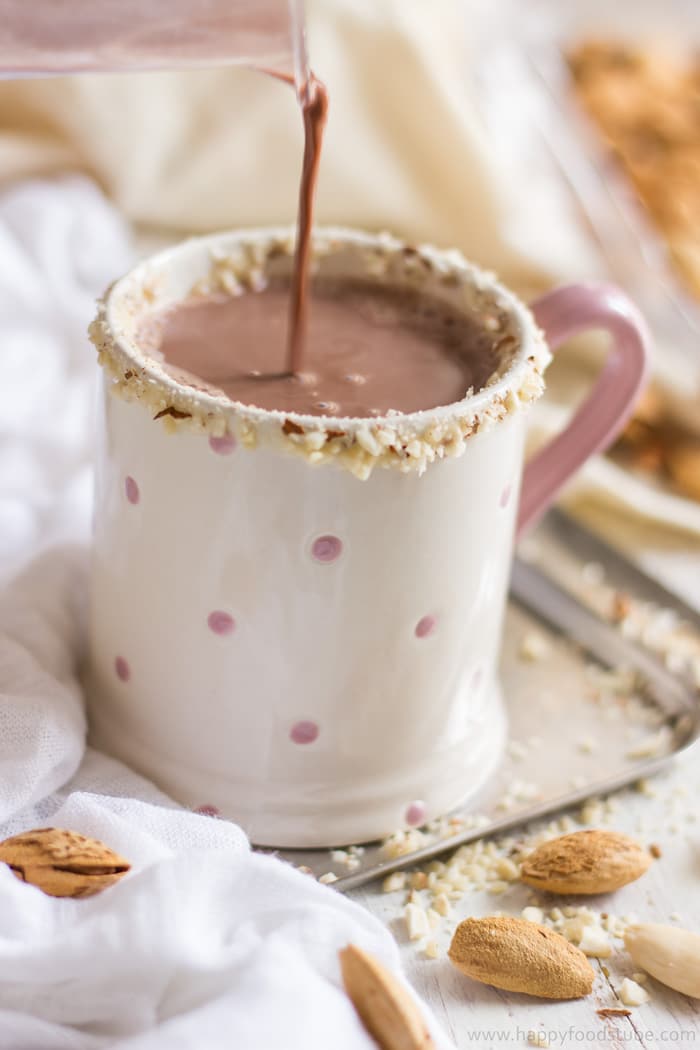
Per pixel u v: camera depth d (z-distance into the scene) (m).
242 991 0.37
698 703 0.47
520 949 0.40
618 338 0.45
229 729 0.42
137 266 0.43
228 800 0.42
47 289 0.56
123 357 0.40
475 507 0.41
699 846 0.44
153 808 0.41
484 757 0.45
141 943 0.38
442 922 0.42
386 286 0.46
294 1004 0.37
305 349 0.43
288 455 0.39
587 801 0.45
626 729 0.47
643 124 0.70
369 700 0.42
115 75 0.58
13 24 0.40
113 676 0.43
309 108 0.41
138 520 0.41
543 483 0.46
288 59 0.41
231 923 0.39
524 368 0.41
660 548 0.55
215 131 0.59
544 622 0.50
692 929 0.42
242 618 0.41
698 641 0.50
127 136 0.59
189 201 0.60
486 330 0.44
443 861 0.43
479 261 0.60
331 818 0.42
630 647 0.50
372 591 0.40
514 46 0.69
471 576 0.42
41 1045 0.38
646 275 0.60
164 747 0.43
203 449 0.40
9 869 0.39
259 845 0.42
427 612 0.41
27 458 0.52
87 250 0.58
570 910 0.42
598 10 0.78
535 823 0.44
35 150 0.59
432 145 0.59
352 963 0.38
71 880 0.39
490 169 0.59
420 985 0.40
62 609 0.46
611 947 0.41
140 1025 0.38
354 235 0.45
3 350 0.54
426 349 0.44
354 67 0.59
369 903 0.42
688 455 0.57
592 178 0.63
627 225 0.61
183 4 0.40
